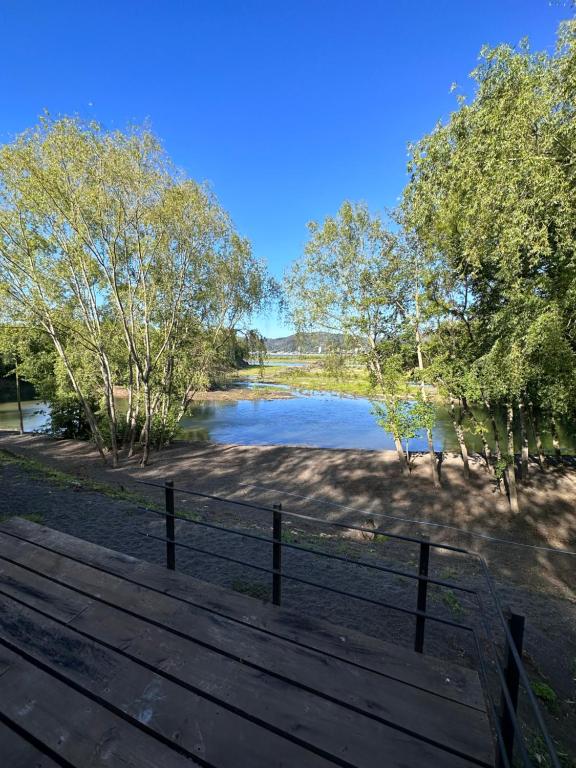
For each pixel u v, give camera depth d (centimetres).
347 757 166
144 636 236
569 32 520
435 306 1119
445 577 543
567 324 736
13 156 1157
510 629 164
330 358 1505
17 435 2158
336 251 1378
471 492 1182
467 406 1221
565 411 1073
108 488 778
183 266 1544
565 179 544
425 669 217
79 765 160
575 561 802
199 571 422
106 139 1231
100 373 1784
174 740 171
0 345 1702
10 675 206
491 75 657
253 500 1128
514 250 604
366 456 1557
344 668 216
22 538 356
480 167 642
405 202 1034
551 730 266
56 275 1412
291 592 395
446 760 165
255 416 2897
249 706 190
